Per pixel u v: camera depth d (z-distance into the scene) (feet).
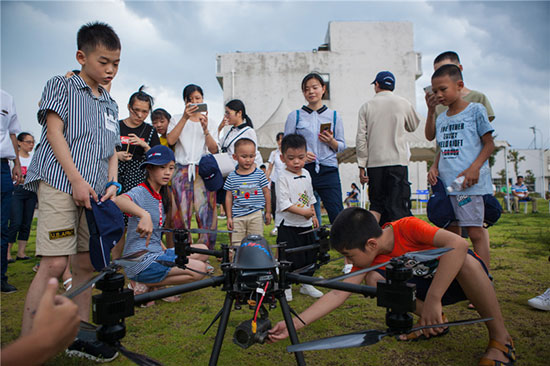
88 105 7.22
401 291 3.44
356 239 5.57
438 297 5.31
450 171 8.82
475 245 8.84
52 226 6.53
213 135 13.76
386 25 64.59
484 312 5.94
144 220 7.04
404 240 6.08
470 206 8.45
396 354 6.39
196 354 6.56
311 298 9.94
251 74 63.26
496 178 149.48
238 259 4.59
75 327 2.58
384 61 64.49
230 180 12.55
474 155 8.58
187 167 12.83
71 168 6.51
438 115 10.55
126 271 8.42
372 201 13.00
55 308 2.48
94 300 3.34
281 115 35.65
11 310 9.04
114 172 8.25
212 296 10.21
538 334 6.87
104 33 6.90
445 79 8.75
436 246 5.68
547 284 10.07
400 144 12.43
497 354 5.76
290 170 10.91
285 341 7.11
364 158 13.14
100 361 6.37
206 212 12.97
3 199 10.84
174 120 13.35
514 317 7.70
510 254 14.23
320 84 12.87
